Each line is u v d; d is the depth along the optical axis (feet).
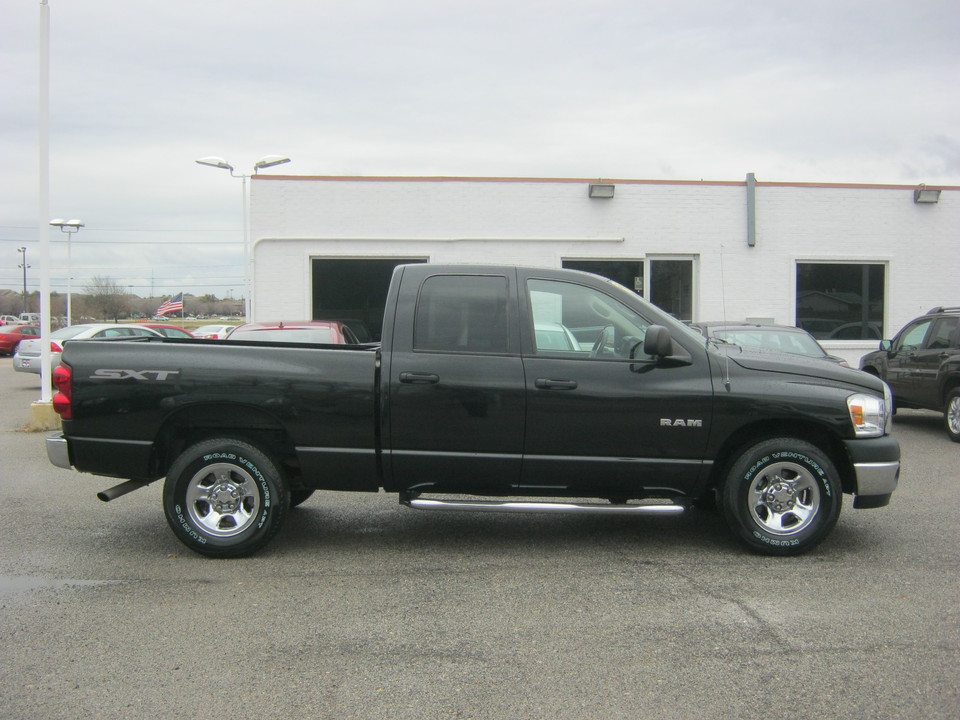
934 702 11.33
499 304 18.11
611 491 18.34
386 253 49.29
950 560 17.84
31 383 69.31
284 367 17.90
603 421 17.65
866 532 20.15
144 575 17.01
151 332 66.64
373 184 49.14
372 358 17.94
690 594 15.74
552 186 50.11
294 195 48.80
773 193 51.80
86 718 10.97
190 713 11.10
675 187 51.03
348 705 11.32
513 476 17.97
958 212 53.06
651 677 12.13
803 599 15.42
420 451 17.85
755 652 13.01
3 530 20.59
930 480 26.48
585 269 51.06
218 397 17.83
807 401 17.66
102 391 18.06
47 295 38.40
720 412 17.65
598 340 18.17
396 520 21.62
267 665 12.60
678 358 17.88
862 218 52.49
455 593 15.85
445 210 49.52
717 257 51.44
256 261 48.88
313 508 22.99
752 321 51.19
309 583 16.48
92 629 14.07
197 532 17.95
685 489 18.11
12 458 30.99
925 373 36.73
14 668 12.51
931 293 53.21
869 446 17.76
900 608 14.93
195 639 13.62
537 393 17.58
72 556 18.35
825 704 11.28
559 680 12.05
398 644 13.39
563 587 16.17
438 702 11.39
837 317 52.95
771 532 17.93
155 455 18.51
